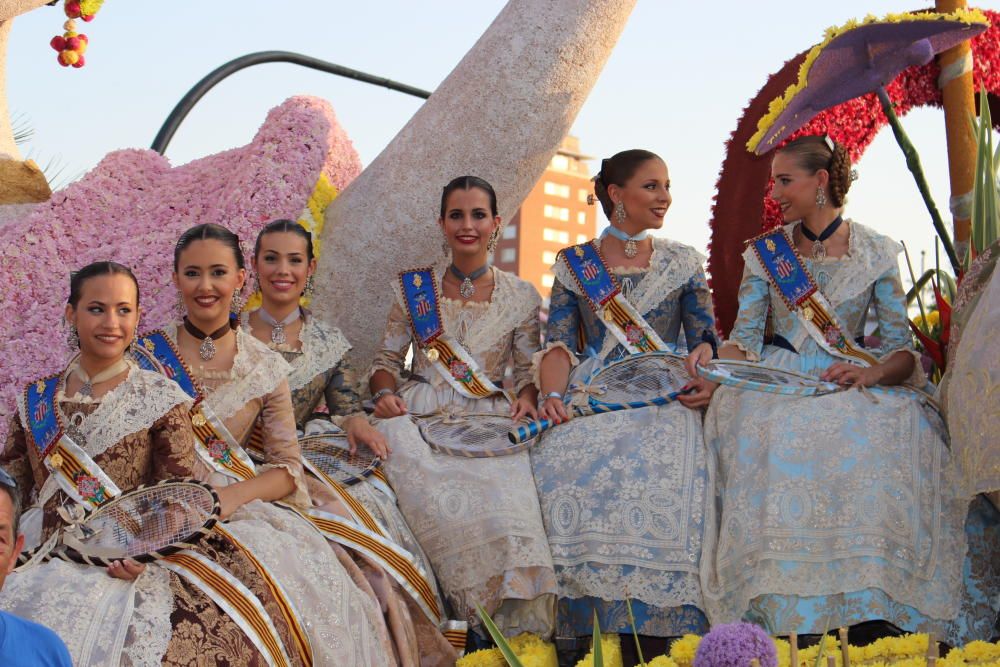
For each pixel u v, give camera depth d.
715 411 4.95
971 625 4.34
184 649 3.53
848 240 5.12
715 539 4.61
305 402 5.28
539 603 4.57
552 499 4.77
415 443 4.96
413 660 4.34
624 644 4.67
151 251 5.74
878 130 6.32
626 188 5.39
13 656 2.74
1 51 6.32
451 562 4.66
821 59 5.41
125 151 6.12
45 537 3.90
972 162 5.96
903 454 4.40
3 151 6.15
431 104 6.17
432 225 6.05
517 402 5.28
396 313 5.57
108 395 4.00
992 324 4.16
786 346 5.15
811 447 4.47
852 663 3.74
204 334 4.59
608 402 5.10
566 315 5.46
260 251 5.23
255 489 4.28
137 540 3.82
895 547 4.29
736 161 5.97
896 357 4.86
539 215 45.03
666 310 5.45
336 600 4.03
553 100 6.04
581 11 6.00
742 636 2.67
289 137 5.98
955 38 5.62
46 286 5.57
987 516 4.48
